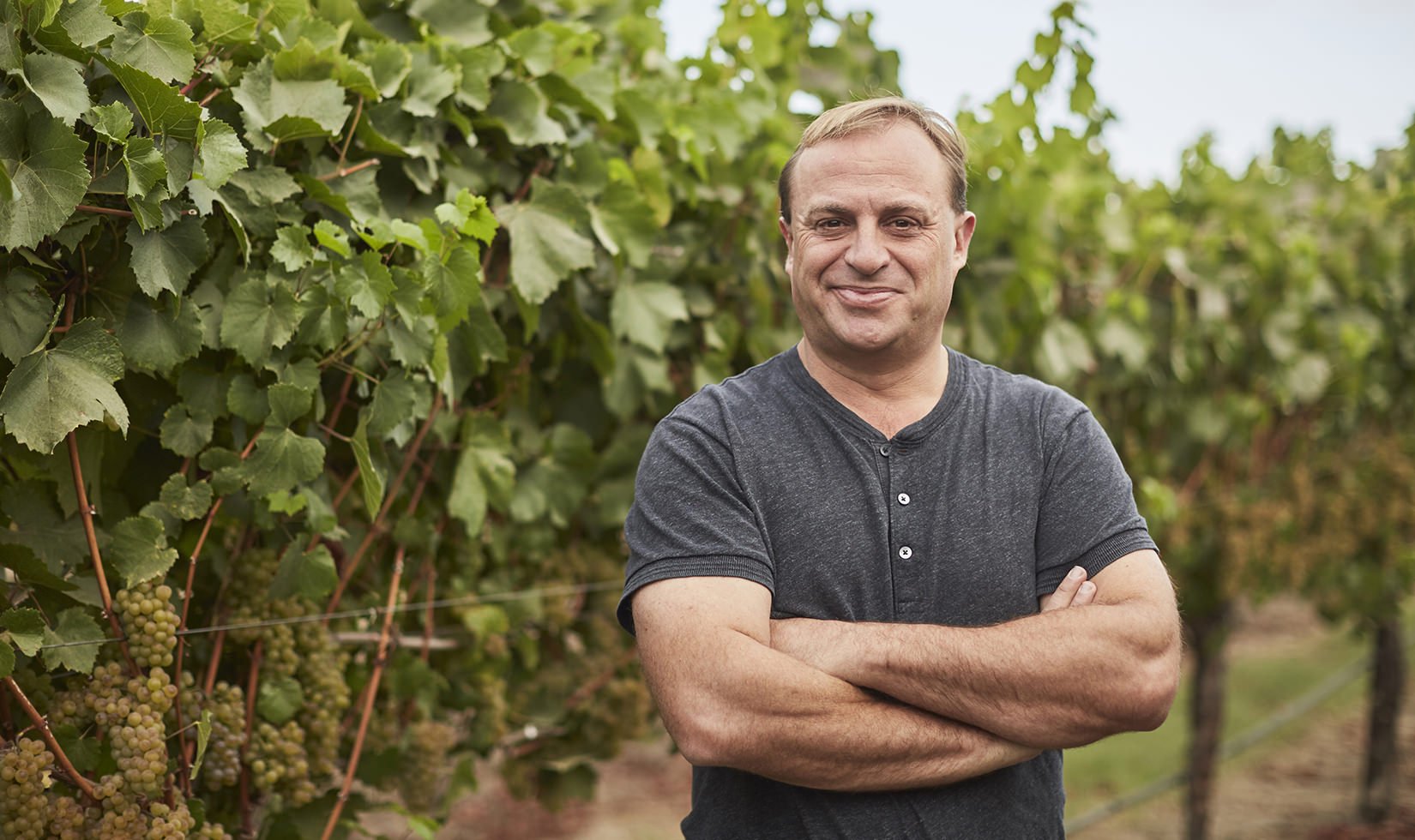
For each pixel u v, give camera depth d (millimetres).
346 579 2441
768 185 3318
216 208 1986
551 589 3139
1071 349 4301
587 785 3281
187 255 1852
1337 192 5875
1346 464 5984
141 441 2105
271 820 2312
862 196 1826
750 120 3395
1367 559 6195
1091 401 4664
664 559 1818
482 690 2922
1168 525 4980
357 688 2627
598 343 2871
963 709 1772
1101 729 1795
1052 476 1921
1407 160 5918
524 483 2912
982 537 1862
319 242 2053
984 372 2010
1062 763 2000
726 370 3285
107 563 1978
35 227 1644
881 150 1839
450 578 2902
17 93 1665
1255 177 5406
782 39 3781
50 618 1932
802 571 1846
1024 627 1789
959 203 1934
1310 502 5652
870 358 1875
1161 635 1820
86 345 1749
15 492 1901
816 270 1863
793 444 1883
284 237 2002
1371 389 5781
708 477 1851
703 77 3510
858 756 1741
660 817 6297
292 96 2066
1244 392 5297
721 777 1880
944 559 1850
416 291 2111
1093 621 1800
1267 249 5105
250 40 1976
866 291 1838
